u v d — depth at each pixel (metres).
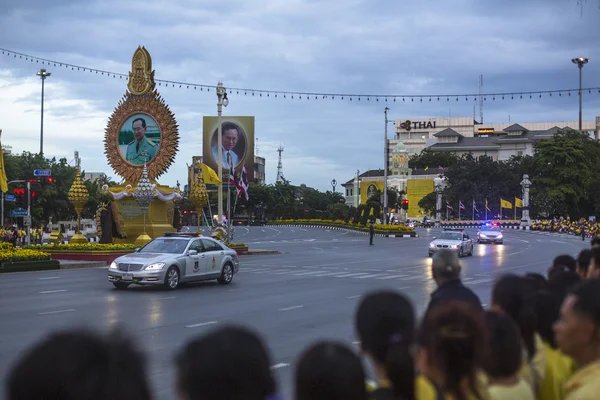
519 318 5.06
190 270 21.05
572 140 105.12
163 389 8.53
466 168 115.69
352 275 26.02
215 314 15.41
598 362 3.88
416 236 72.19
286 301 17.97
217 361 2.50
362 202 120.19
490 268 29.73
